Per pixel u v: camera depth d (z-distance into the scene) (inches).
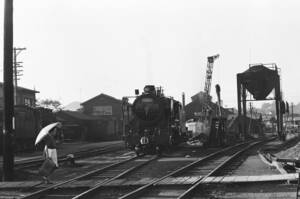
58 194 497.0
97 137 2851.9
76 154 1125.1
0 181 639.8
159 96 1061.8
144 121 1045.2
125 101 1093.8
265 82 1622.8
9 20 621.6
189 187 500.1
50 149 569.3
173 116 1120.8
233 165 751.7
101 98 3646.7
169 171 692.7
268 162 743.1
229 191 477.1
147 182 529.7
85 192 465.1
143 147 1035.3
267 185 490.0
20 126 1411.2
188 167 690.8
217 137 1337.4
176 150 1186.6
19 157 1189.1
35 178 654.5
